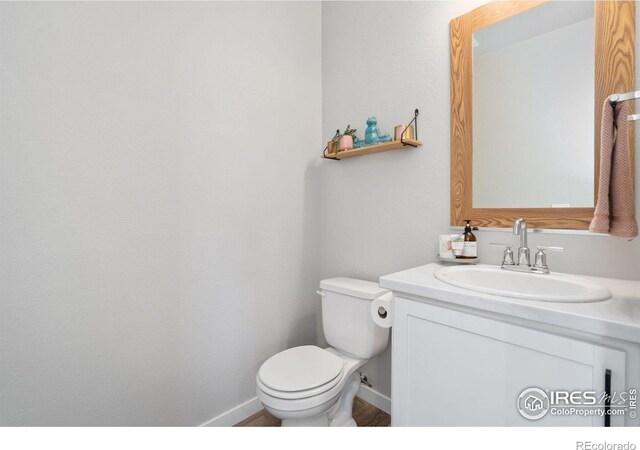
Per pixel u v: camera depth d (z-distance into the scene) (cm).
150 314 127
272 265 173
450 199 138
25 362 100
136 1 122
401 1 155
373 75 169
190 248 139
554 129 110
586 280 95
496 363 78
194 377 140
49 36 103
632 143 95
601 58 100
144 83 124
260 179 166
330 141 183
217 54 147
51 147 104
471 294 82
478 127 129
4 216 96
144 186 125
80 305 110
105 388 116
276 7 173
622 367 61
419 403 95
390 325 115
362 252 176
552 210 110
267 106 169
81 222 110
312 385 117
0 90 95
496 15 123
